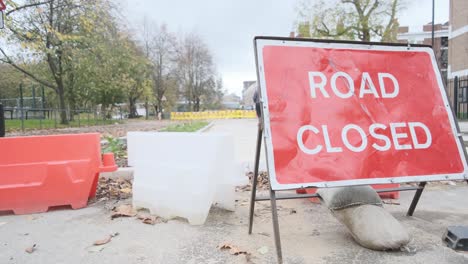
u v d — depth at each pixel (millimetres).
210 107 68688
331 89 2725
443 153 2795
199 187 3146
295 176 2443
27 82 29406
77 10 17391
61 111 21156
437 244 2637
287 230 2988
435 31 51938
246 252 2502
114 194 4250
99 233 2963
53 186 3643
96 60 20609
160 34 54062
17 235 2939
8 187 3521
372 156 2641
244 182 3715
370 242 2525
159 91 54562
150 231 3000
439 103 2934
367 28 23719
